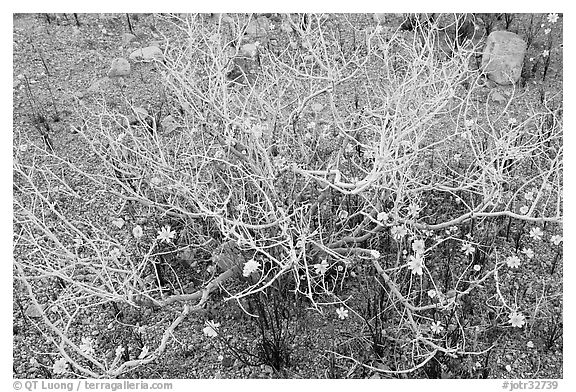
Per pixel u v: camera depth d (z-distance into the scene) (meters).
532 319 3.38
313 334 3.43
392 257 3.75
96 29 5.74
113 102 4.96
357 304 3.55
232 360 3.32
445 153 4.40
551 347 3.32
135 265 3.78
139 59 5.33
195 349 3.39
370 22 5.70
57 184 4.31
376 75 5.07
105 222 4.06
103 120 4.74
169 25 5.81
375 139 4.08
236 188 3.80
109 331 3.48
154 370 3.29
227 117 3.30
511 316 3.16
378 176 2.94
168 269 3.78
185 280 3.75
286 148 3.87
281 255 3.22
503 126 4.64
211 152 4.10
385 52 3.68
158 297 3.64
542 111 4.78
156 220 4.05
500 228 3.90
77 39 5.62
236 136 3.84
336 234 3.52
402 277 3.60
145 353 2.98
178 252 3.82
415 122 3.36
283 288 3.57
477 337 3.34
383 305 3.48
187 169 3.97
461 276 3.35
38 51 5.46
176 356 3.36
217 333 3.21
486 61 5.09
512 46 5.11
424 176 4.20
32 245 3.72
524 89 5.06
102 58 5.43
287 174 4.00
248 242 2.92
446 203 4.11
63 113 4.87
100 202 4.19
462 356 3.25
